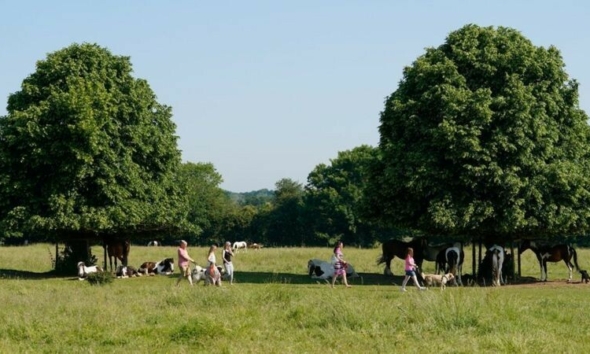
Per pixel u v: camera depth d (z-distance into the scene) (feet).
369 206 126.41
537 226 115.34
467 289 100.53
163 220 134.10
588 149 123.44
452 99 115.24
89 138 122.52
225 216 398.83
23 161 124.88
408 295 80.23
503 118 115.24
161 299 74.49
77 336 54.65
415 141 120.57
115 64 137.39
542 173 115.24
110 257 132.67
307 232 363.56
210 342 52.08
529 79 120.57
